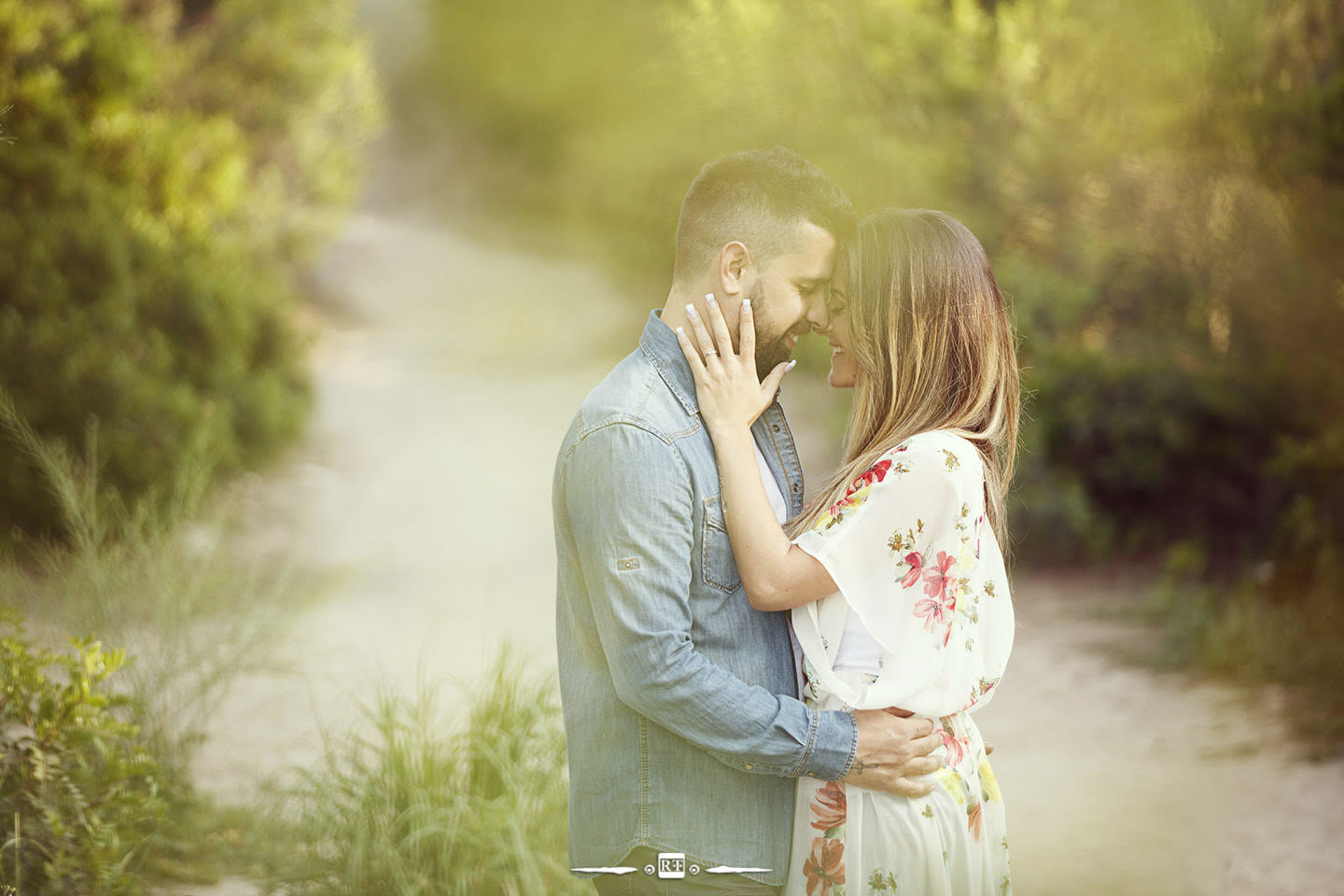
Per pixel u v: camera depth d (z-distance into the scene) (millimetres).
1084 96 9602
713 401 2412
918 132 10477
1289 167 7191
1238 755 5379
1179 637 7000
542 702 4484
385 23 34719
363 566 8648
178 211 11055
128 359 9141
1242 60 7586
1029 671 6840
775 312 2463
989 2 11406
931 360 2475
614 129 19016
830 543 2346
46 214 9555
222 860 4336
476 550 9305
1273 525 8117
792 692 2488
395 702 4652
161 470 8578
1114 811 4863
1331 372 7566
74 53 10312
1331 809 4676
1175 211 8922
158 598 5336
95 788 4117
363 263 21156
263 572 8086
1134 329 9555
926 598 2377
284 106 15352
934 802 2379
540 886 3699
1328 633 6508
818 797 2387
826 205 2465
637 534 2264
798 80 11195
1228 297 8438
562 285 20844
